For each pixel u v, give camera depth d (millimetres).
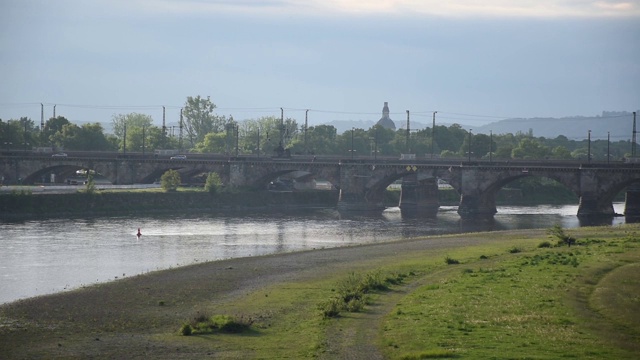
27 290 94312
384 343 62250
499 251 121250
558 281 87188
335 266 108875
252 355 60531
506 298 78000
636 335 64750
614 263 100875
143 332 70125
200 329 69188
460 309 73188
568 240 127250
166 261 120188
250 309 79000
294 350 61625
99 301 84625
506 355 57594
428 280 92562
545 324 67625
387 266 106812
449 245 133250
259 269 106500
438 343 61219
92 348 64188
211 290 90812
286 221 197250
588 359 56812
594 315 71562
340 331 66812
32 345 65500
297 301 82438
